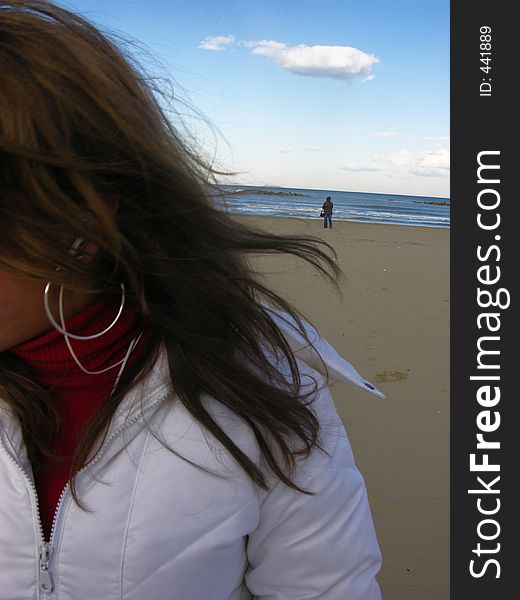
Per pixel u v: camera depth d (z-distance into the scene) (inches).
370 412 156.9
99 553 31.7
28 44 26.6
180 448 32.4
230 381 32.8
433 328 245.8
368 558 36.5
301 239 38.1
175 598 32.5
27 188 24.9
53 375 33.1
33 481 32.7
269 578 36.3
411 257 559.2
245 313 34.6
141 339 33.8
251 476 32.9
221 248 33.2
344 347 213.6
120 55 31.7
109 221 26.8
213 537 32.7
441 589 98.0
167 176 29.4
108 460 32.2
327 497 35.0
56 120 25.7
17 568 32.4
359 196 3206.2
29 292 27.9
